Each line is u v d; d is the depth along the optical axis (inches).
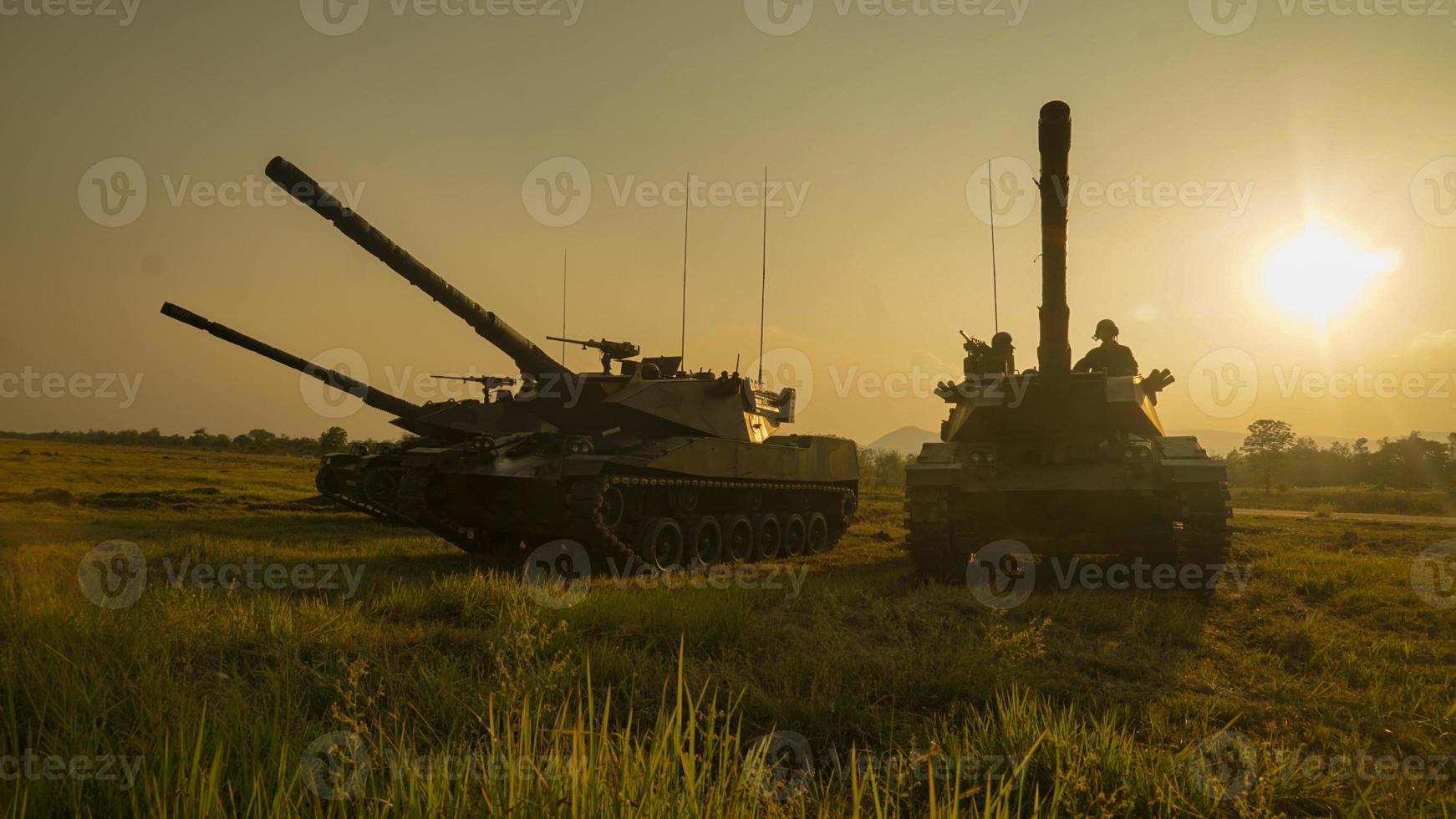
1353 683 282.8
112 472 1306.6
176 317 565.6
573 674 242.4
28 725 183.9
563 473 523.2
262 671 245.3
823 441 771.4
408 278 529.0
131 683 213.5
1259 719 241.9
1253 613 403.9
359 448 641.0
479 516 589.3
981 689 251.6
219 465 1754.4
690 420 632.4
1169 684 276.5
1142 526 496.7
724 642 304.3
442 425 634.8
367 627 308.8
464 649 287.6
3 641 251.0
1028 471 493.0
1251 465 3459.6
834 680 252.7
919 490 489.1
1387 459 3390.7
